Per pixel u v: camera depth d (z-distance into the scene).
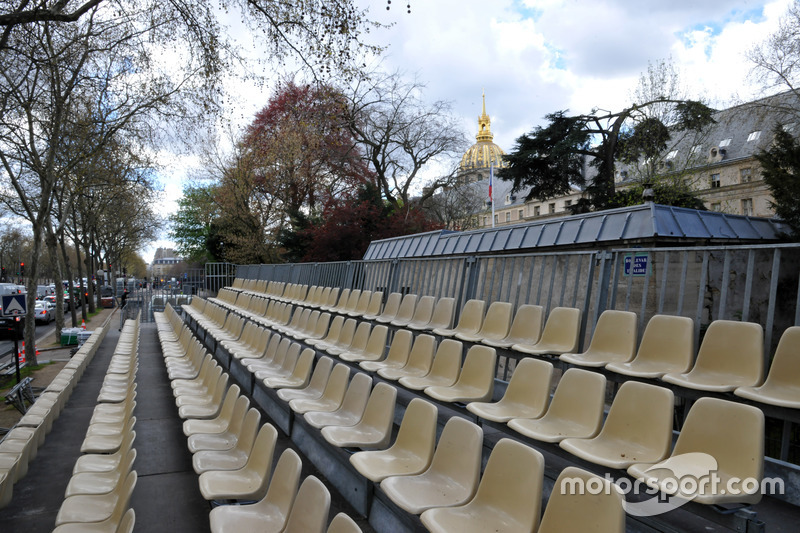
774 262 3.66
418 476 3.22
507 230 12.20
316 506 2.61
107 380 8.82
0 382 12.62
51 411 7.39
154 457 5.50
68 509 3.75
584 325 5.04
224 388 5.73
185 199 45.66
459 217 31.95
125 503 3.15
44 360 15.80
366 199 23.55
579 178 27.19
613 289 4.93
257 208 25.75
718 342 3.73
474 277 7.17
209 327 12.66
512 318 5.87
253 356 8.00
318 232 22.12
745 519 2.35
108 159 15.98
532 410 3.93
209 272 24.66
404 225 21.91
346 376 5.01
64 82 13.90
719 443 2.61
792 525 2.66
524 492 2.56
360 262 11.30
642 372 3.88
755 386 3.41
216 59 10.57
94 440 5.65
